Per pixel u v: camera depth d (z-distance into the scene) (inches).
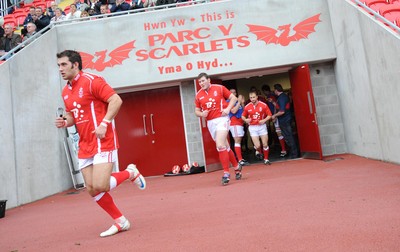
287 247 84.4
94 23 320.8
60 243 113.0
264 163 305.0
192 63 313.4
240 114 301.6
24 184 235.5
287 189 165.3
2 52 305.9
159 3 355.6
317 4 309.3
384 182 155.0
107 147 113.6
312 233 93.4
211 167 305.1
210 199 163.3
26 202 235.3
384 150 220.5
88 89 112.9
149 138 335.3
